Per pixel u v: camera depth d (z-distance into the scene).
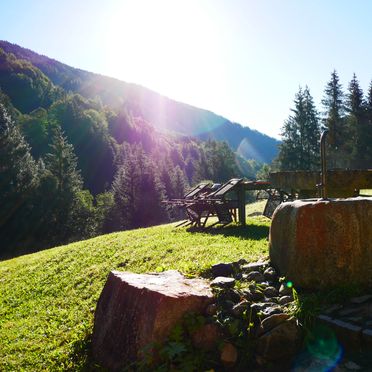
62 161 47.41
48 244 41.41
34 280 11.06
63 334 6.78
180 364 4.39
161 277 5.89
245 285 5.69
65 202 43.88
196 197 15.63
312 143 55.47
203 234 12.96
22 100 125.31
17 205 39.66
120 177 54.75
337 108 54.78
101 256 11.84
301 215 5.35
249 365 4.42
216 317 4.80
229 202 14.50
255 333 4.59
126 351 4.96
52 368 5.73
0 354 6.52
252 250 8.96
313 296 4.97
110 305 5.73
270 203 16.53
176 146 150.38
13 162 40.88
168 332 4.65
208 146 139.38
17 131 45.12
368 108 54.25
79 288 9.41
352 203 5.22
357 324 4.39
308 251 5.27
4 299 9.91
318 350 4.36
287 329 4.46
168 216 48.94
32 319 8.03
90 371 5.34
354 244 5.13
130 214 47.22
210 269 6.93
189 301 4.86
